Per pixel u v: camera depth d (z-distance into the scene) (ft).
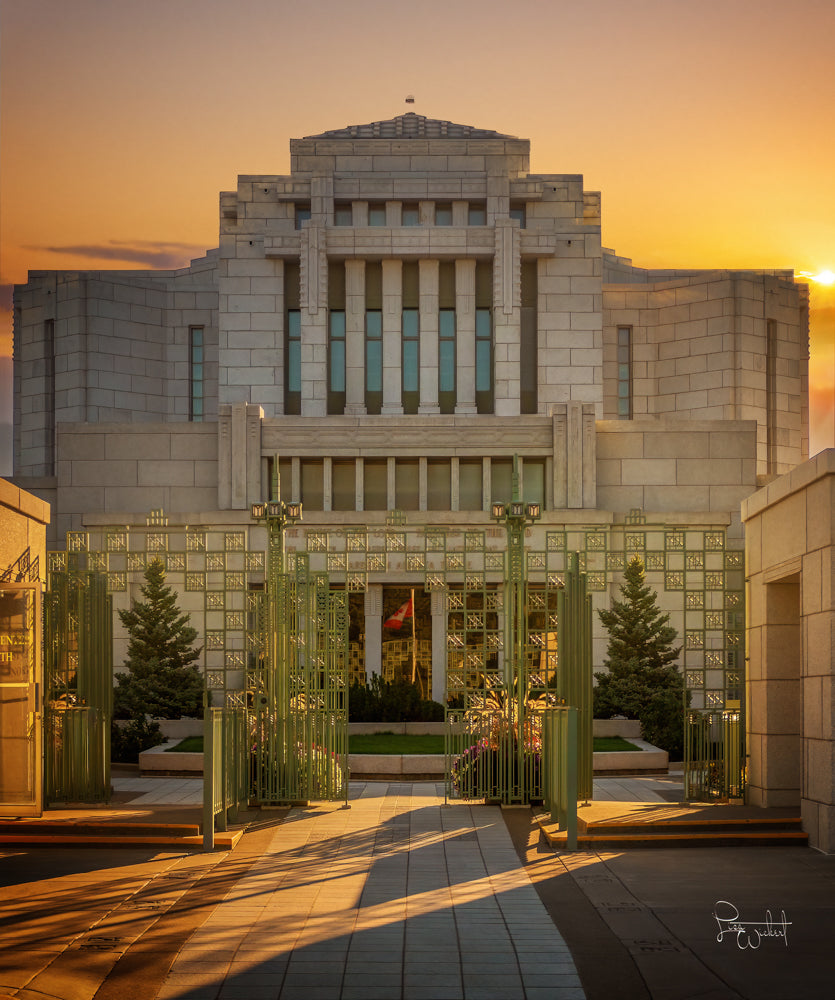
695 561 73.51
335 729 75.31
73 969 36.73
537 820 67.00
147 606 122.62
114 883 49.60
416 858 55.62
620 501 149.48
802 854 56.85
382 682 116.88
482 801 74.18
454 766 78.07
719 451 150.20
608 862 54.70
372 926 42.32
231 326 170.60
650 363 196.44
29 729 63.77
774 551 66.03
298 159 180.55
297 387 172.35
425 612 139.03
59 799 70.59
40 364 195.00
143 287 197.98
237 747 68.44
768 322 194.08
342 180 177.06
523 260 173.99
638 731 109.50
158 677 118.83
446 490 148.97
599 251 172.35
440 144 180.65
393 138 182.50
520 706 73.92
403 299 172.04
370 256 169.27
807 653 60.23
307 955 38.63
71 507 149.89
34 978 35.58
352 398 168.14
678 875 51.55
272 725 73.05
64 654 73.05
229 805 64.28
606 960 38.19
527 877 51.13
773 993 34.86
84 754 70.79
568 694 71.97
